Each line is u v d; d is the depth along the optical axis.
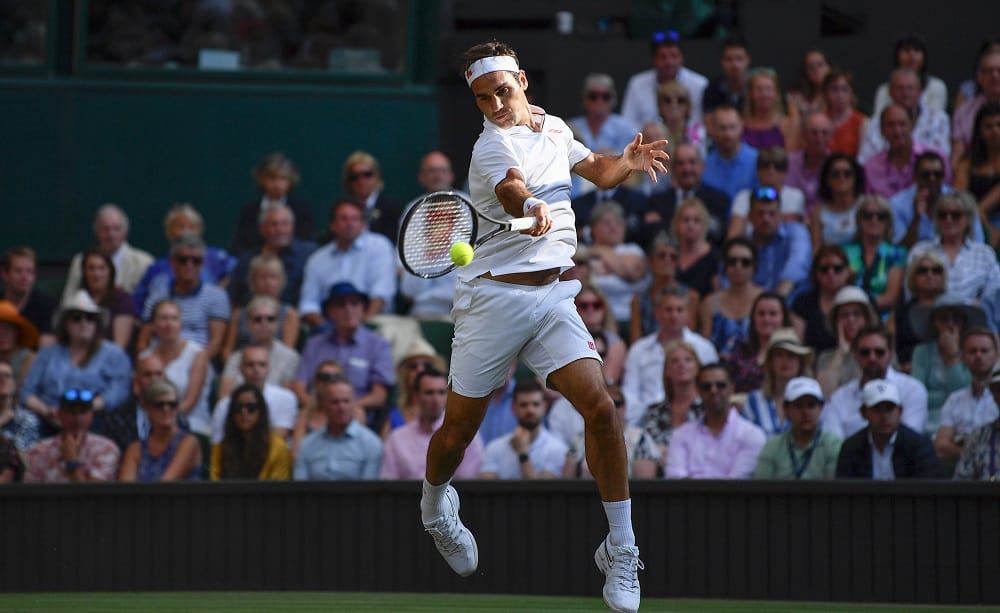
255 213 21.42
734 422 16.39
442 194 9.86
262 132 24.08
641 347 18.31
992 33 23.89
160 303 18.70
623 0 24.98
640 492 15.12
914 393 16.98
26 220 23.52
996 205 20.25
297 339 19.66
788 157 21.03
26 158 23.55
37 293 20.36
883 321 18.97
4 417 17.58
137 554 15.48
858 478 15.27
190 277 19.80
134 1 23.88
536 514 15.23
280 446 16.91
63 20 23.73
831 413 17.17
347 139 24.25
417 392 17.39
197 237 19.84
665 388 17.23
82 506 15.48
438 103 24.44
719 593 14.92
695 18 24.14
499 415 17.56
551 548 15.17
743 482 14.90
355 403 18.30
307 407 18.22
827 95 21.45
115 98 23.75
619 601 10.04
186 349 18.86
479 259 10.09
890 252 19.25
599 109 21.84
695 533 15.00
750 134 21.52
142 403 17.31
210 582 15.48
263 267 19.83
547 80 23.59
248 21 24.09
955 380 17.50
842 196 19.95
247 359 17.61
